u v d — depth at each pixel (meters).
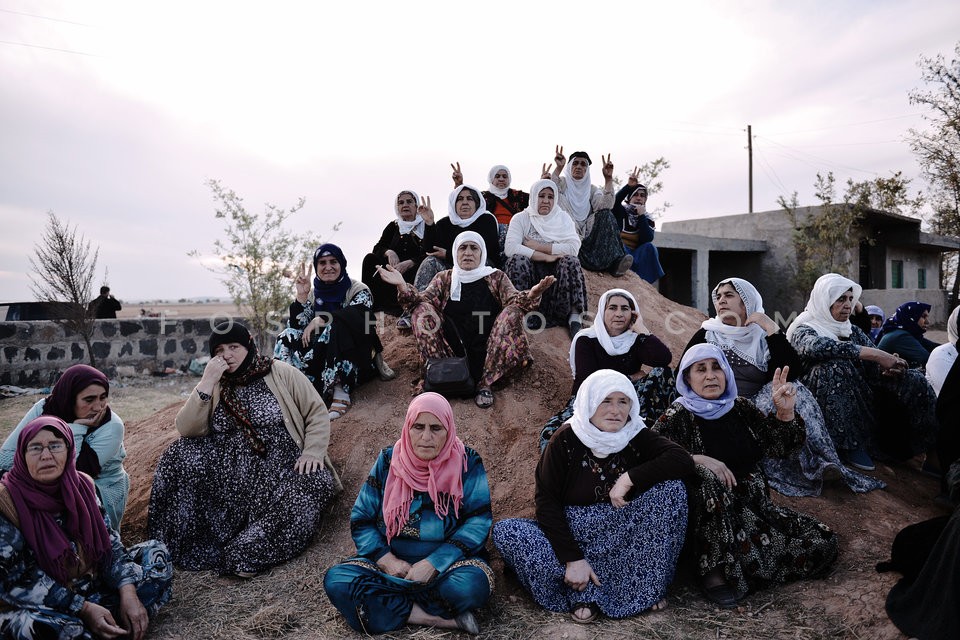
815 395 4.48
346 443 4.48
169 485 3.81
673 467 3.09
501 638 2.93
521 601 3.26
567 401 4.81
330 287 5.08
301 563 3.64
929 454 4.57
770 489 4.01
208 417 3.87
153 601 3.13
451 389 4.64
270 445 3.87
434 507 3.17
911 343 5.32
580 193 7.04
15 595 2.67
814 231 17.58
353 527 3.22
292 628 3.07
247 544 3.59
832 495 4.04
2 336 11.14
